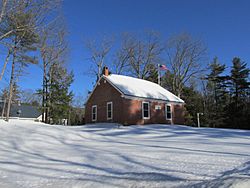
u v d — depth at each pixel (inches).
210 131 701.9
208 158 279.7
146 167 253.8
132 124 946.7
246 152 315.3
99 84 1075.3
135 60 1647.4
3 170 282.0
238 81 1761.8
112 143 500.1
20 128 671.1
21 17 840.3
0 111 1797.5
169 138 552.7
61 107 1445.6
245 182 148.8
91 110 1093.8
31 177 249.3
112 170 254.8
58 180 231.3
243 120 1493.6
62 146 483.2
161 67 1421.0
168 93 1198.9
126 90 976.9
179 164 255.9
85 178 230.5
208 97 1820.9
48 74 1376.7
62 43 1331.2
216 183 160.4
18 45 1035.9
